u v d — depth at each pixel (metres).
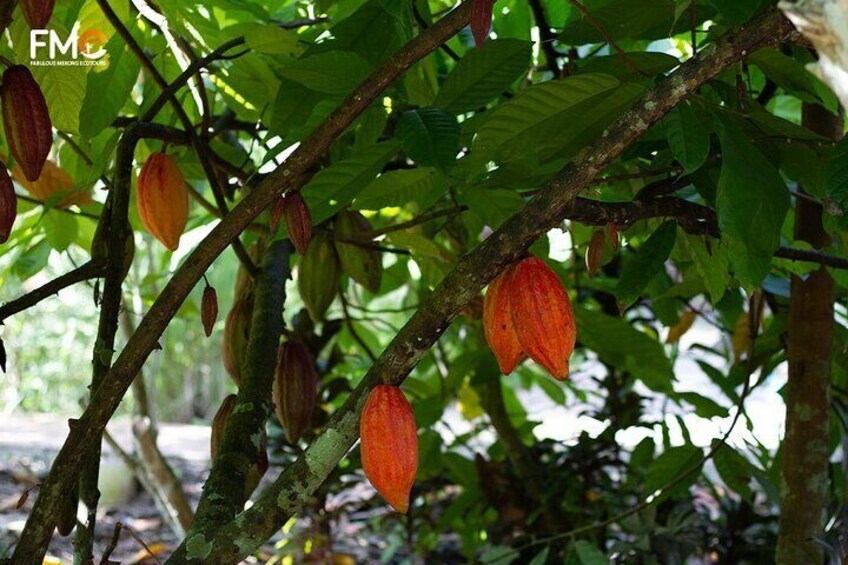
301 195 2.37
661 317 3.93
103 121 2.83
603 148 1.98
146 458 4.98
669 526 4.07
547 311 1.97
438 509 5.66
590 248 2.30
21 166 2.05
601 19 2.44
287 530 5.46
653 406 5.37
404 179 2.72
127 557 5.46
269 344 2.66
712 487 4.33
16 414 11.10
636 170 2.98
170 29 2.85
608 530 4.64
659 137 2.48
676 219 2.59
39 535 2.04
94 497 2.27
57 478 2.04
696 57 2.00
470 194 2.89
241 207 2.10
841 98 1.61
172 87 2.72
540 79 3.68
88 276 2.33
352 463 4.84
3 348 2.05
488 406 4.62
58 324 11.25
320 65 2.40
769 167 2.09
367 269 3.32
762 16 1.98
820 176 2.46
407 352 1.99
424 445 4.32
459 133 2.36
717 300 2.80
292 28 3.19
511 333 2.03
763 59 2.40
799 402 3.11
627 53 2.32
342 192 2.52
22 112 2.04
